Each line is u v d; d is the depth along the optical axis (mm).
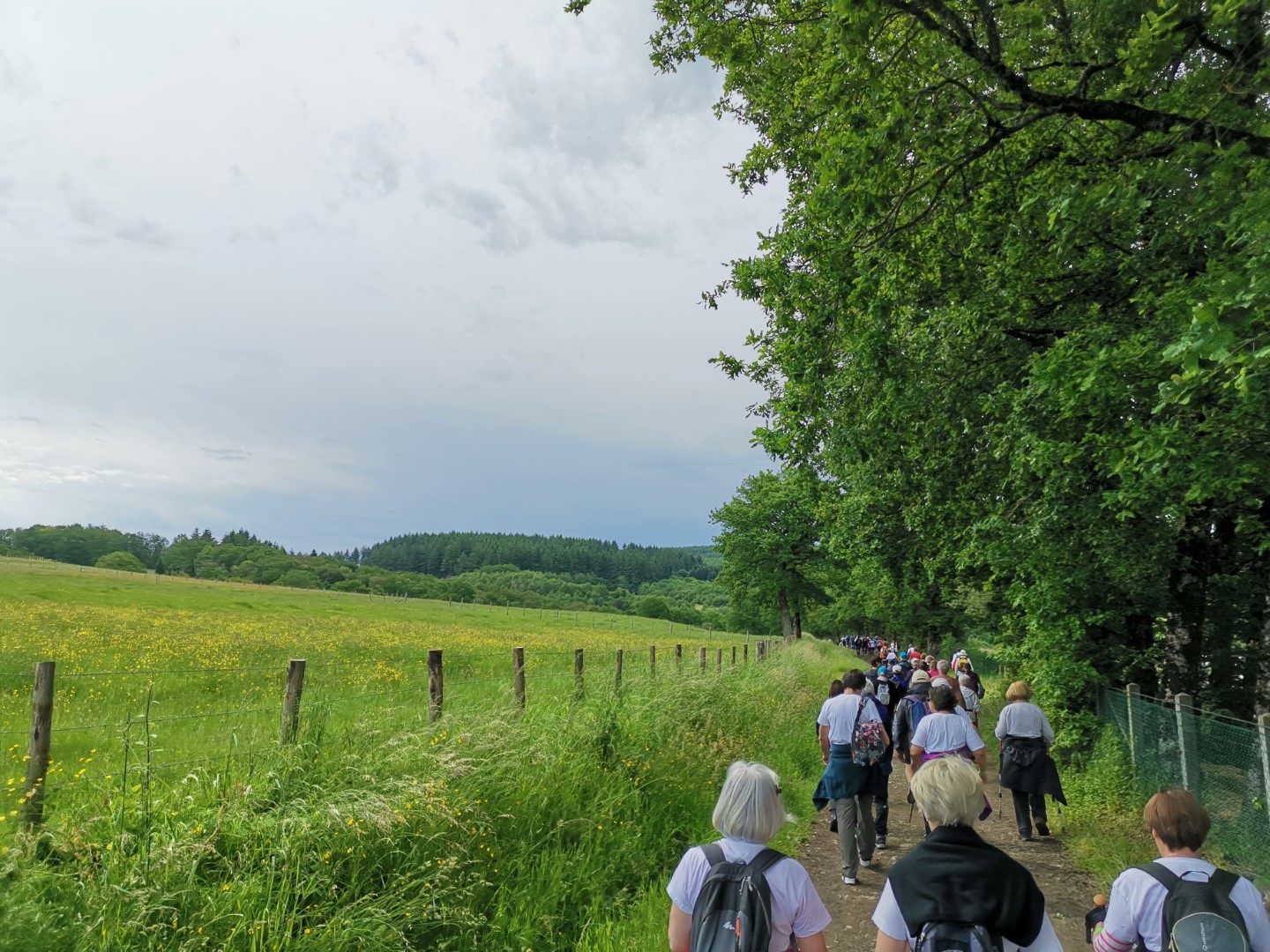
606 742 7531
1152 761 8648
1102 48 8312
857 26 7203
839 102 8305
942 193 9406
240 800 4668
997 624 21641
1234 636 12039
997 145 8812
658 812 7074
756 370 11914
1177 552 10492
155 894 3826
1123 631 11938
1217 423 7016
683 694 10234
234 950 3734
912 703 8961
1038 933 2502
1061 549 10484
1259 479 6902
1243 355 5223
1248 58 6902
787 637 53594
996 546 11484
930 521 13320
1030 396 9367
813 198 9117
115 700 11953
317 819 4602
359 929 4023
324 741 5594
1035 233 9875
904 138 8172
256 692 13609
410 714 6602
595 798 6508
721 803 2889
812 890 2762
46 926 3338
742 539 56812
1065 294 10906
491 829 5344
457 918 4406
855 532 17344
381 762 5391
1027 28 7918
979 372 11133
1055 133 9516
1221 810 6695
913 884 2576
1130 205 7430
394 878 4512
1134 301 8477
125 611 33094
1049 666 11555
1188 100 7508
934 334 11445
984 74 7957
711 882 2711
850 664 35688
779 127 10727
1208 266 6750
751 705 12102
